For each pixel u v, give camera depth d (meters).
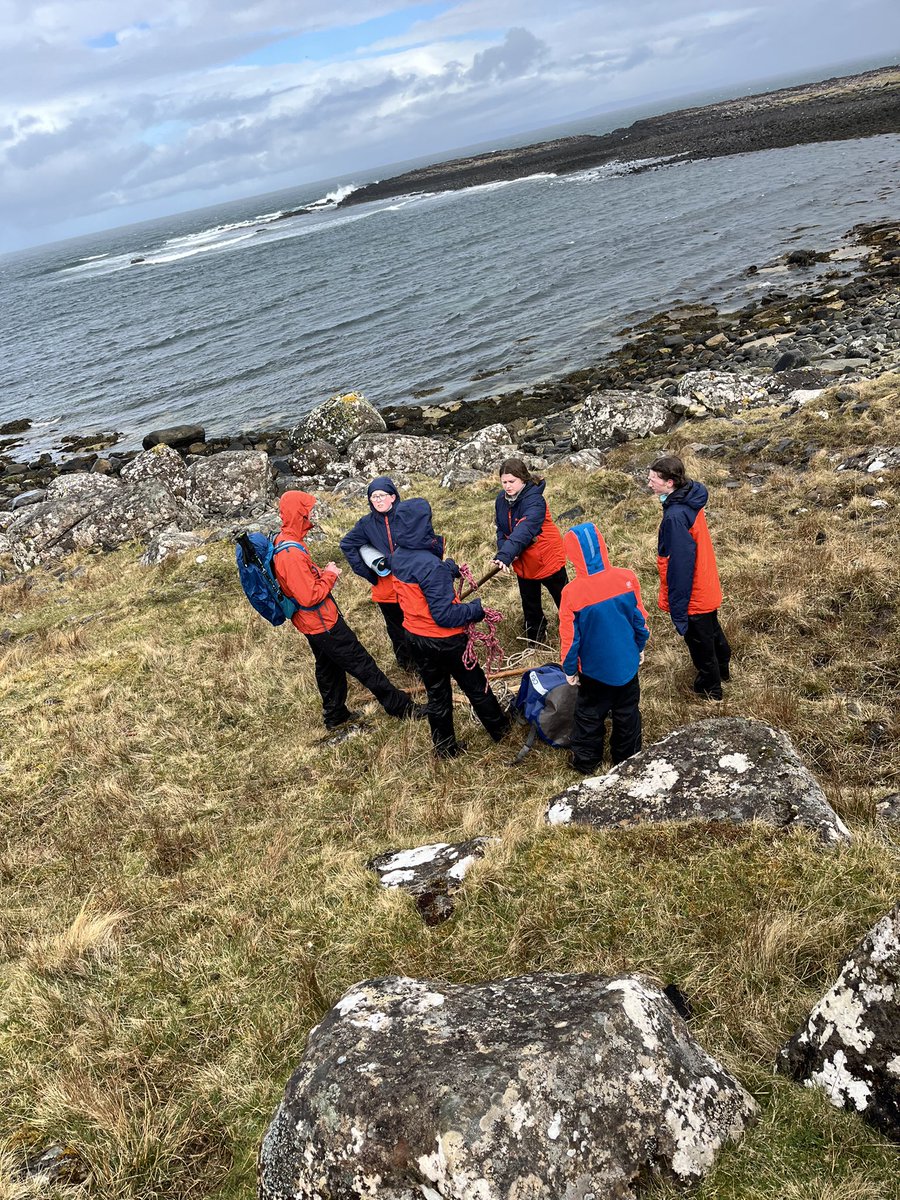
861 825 4.26
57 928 4.96
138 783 6.45
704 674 5.88
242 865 5.24
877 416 10.41
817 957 3.43
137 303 62.72
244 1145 3.27
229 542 11.91
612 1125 2.46
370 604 9.03
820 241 31.36
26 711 7.85
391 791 5.77
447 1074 2.55
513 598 8.27
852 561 7.09
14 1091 3.76
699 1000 3.37
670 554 5.38
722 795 4.38
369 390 25.64
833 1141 2.58
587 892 4.04
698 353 21.05
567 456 13.23
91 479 17.42
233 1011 4.00
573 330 27.19
